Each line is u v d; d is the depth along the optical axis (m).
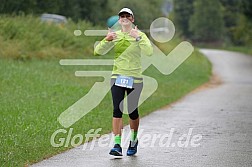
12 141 16.72
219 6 154.25
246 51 114.69
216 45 154.25
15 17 45.97
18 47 39.12
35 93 27.25
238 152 16.81
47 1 58.16
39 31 45.47
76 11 68.38
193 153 16.53
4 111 21.89
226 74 61.62
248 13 95.56
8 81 29.34
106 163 14.99
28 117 21.05
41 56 41.03
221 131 20.81
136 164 14.90
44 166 14.55
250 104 30.72
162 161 15.32
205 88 43.41
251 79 55.69
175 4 169.25
